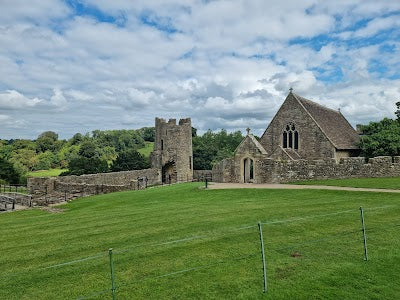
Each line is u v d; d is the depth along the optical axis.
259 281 8.14
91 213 17.67
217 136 98.25
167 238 11.33
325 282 8.08
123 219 14.98
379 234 11.14
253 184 25.91
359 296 7.49
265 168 27.34
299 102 33.84
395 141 29.88
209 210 15.79
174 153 47.78
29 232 14.01
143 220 14.39
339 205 15.52
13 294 7.86
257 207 15.89
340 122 39.38
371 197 17.30
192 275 8.48
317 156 32.50
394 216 13.16
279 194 19.72
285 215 13.79
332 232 11.42
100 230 13.18
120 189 28.31
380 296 7.48
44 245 11.66
